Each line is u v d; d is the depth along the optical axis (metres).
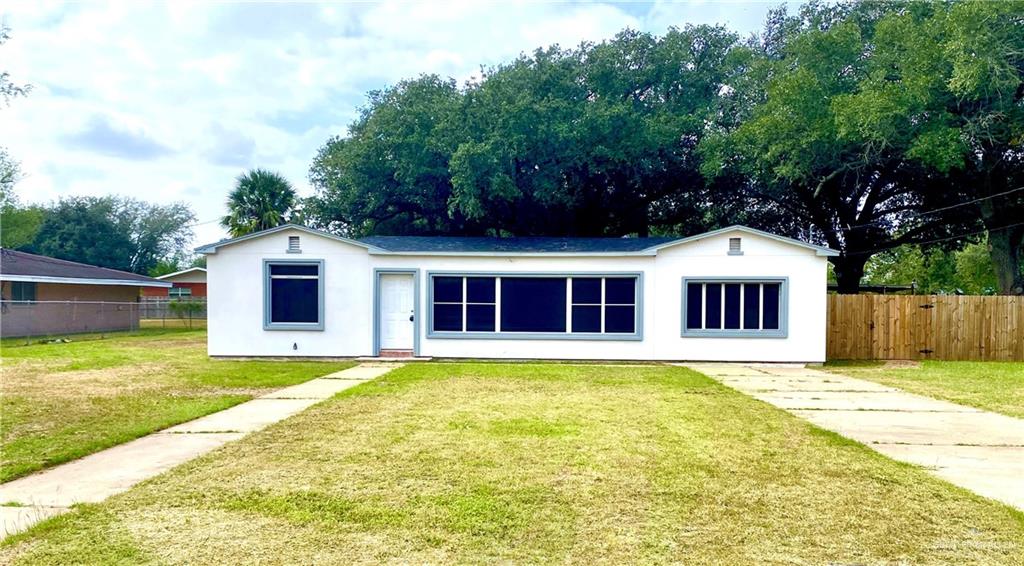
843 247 22.03
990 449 5.33
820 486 4.22
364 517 3.58
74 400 7.60
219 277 13.12
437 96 22.00
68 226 48.94
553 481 4.29
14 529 3.36
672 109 21.30
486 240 15.50
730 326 12.73
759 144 17.47
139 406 7.18
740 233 12.59
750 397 8.13
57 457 4.86
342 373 10.64
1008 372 11.22
